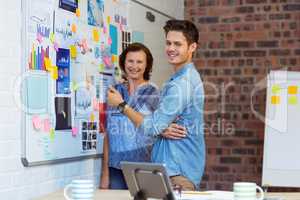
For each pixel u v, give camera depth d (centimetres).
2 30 301
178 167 330
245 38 582
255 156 579
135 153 390
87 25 385
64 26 357
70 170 368
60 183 356
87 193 260
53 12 345
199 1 592
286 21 574
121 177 398
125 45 445
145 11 488
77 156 373
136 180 263
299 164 516
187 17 596
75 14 370
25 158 318
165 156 331
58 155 351
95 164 401
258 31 579
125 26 445
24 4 318
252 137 580
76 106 371
